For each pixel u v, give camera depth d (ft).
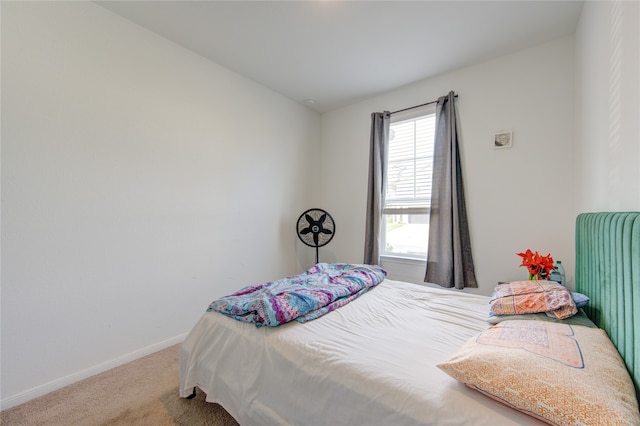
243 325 4.61
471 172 8.73
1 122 5.08
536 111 7.70
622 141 3.83
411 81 9.81
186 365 4.99
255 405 3.88
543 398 2.23
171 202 7.63
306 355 3.69
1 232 5.10
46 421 4.79
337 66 8.89
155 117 7.29
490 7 6.29
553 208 7.47
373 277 6.97
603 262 3.77
